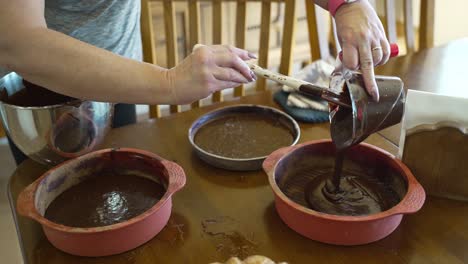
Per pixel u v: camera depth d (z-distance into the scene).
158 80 0.72
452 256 0.67
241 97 1.19
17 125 0.83
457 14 2.32
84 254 0.69
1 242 1.26
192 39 1.43
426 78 1.24
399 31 2.27
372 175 0.84
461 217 0.75
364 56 0.82
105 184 0.83
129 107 1.21
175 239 0.72
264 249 0.70
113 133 1.03
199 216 0.77
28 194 0.73
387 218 0.67
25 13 0.68
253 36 2.36
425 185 0.79
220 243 0.71
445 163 0.76
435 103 0.74
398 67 1.31
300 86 0.77
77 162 0.81
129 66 0.72
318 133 1.01
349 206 0.77
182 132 1.04
